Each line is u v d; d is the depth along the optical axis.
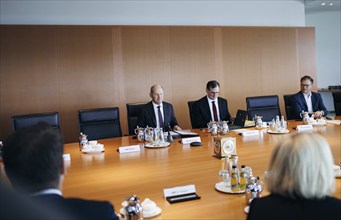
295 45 6.62
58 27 5.21
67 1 5.33
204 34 6.00
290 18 6.66
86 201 1.05
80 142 3.24
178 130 3.92
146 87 5.71
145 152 2.96
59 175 1.02
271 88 6.49
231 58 6.20
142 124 4.11
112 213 1.06
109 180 2.17
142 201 1.76
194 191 1.81
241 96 6.29
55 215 0.96
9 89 5.02
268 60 6.44
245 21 6.34
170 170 2.35
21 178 0.96
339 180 1.89
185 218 1.51
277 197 1.14
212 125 3.77
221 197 1.76
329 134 3.39
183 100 5.93
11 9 5.08
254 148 2.92
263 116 4.71
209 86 4.42
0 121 5.00
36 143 0.98
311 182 1.07
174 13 5.90
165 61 5.79
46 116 3.75
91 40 5.39
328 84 9.36
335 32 9.27
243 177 1.81
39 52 5.14
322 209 1.07
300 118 4.56
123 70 5.58
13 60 5.02
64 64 5.27
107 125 4.12
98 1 5.48
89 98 5.42
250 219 1.17
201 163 2.50
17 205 0.95
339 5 7.96
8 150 0.99
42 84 5.17
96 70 5.44
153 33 5.70
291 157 1.10
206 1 6.07
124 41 5.56
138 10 5.70
